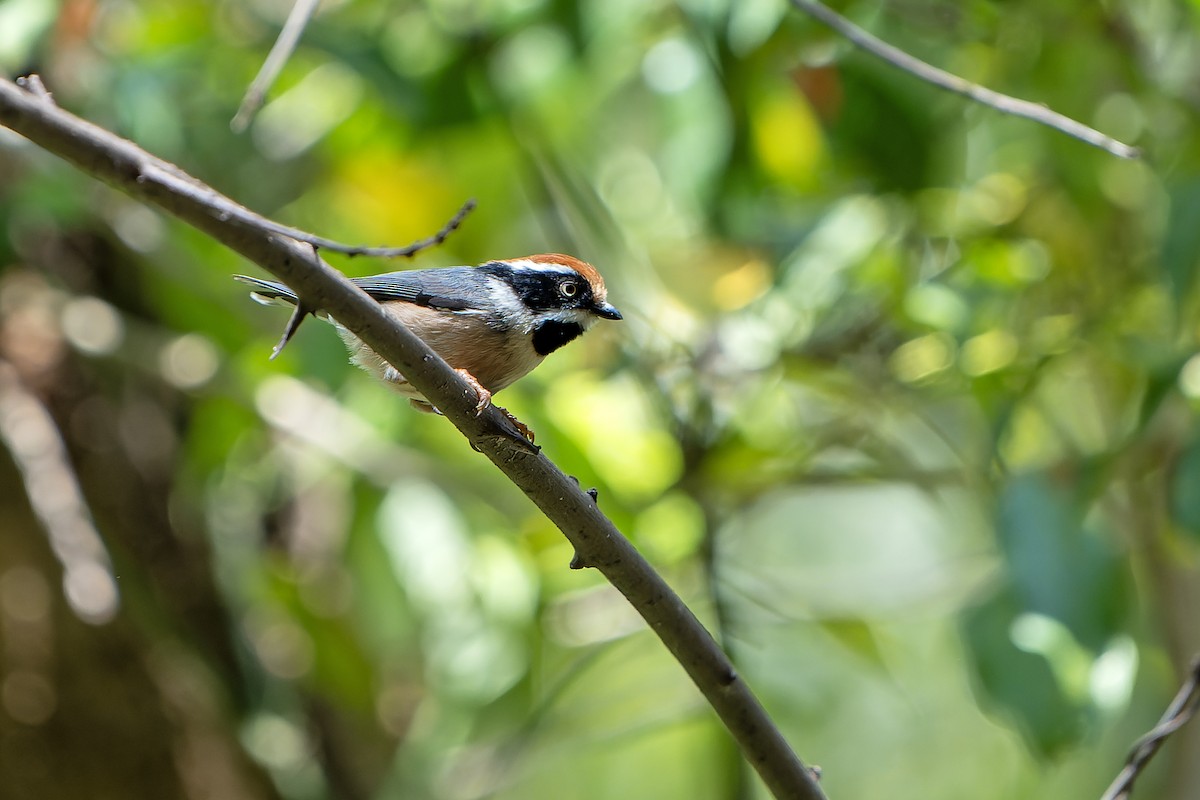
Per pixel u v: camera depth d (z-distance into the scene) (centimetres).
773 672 1375
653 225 1313
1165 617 1201
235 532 1276
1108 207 1152
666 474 1134
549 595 1172
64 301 1198
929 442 1448
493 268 880
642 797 1644
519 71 1136
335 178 1262
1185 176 942
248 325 1147
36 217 1124
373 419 1134
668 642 632
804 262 1166
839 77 1094
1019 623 861
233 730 1218
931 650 1644
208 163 1233
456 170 1244
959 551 1678
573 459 1042
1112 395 1166
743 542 1720
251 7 1190
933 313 1037
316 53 1120
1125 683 846
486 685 1157
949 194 1202
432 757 1217
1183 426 991
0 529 1146
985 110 1205
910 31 1138
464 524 1152
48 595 1155
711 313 1220
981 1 1105
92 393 1234
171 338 1205
